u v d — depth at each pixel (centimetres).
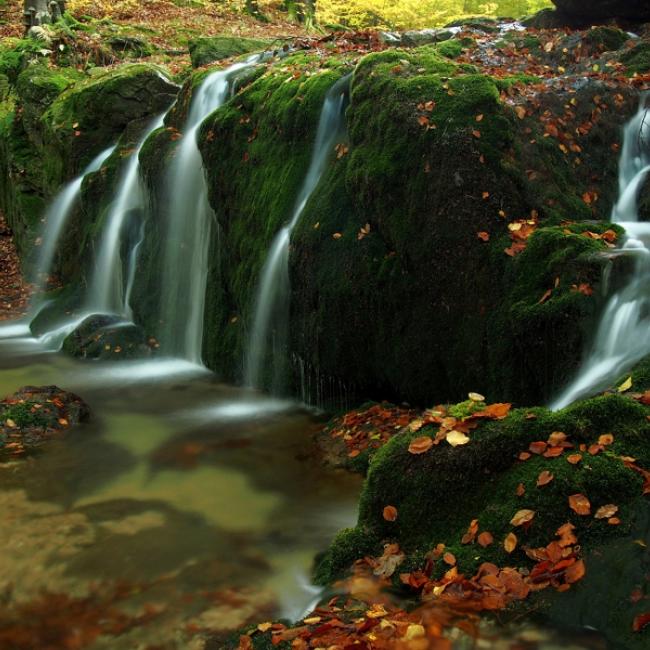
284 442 567
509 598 291
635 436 334
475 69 614
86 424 609
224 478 501
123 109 1074
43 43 1464
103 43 1549
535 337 459
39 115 1235
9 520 439
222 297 762
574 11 934
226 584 367
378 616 298
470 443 353
